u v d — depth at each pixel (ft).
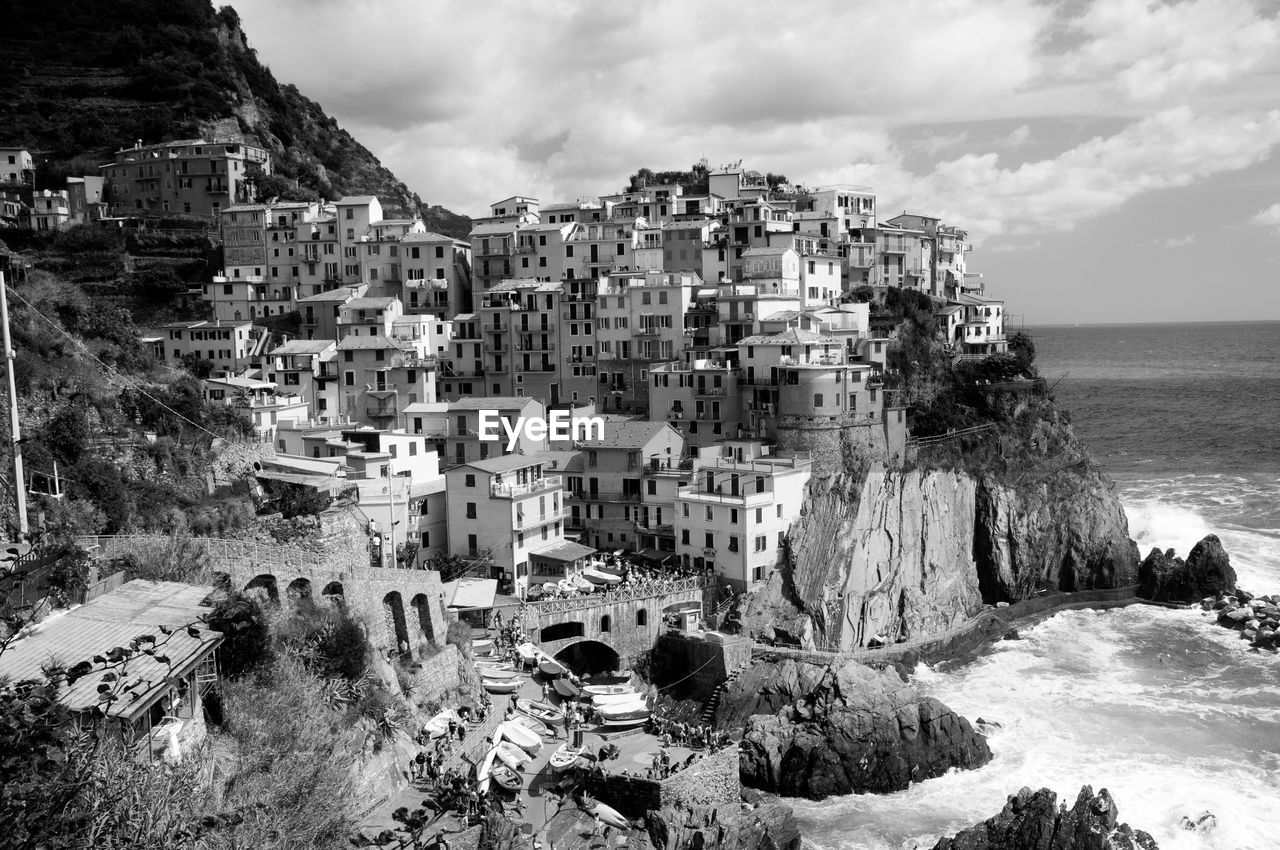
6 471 243.60
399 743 239.30
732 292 504.84
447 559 380.58
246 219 642.22
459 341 551.59
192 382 354.33
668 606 380.37
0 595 150.71
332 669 234.99
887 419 462.19
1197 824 271.49
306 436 411.54
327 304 588.09
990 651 417.49
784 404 442.09
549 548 399.65
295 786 171.53
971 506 469.98
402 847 153.89
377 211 646.74
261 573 239.91
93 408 288.51
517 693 304.30
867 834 280.72
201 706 180.24
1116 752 320.09
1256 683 372.58
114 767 111.34
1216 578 458.50
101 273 631.97
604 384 531.50
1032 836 252.42
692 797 266.77
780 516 406.21
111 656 104.99
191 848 113.39
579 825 242.37
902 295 568.82
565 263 576.20
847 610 404.57
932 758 310.24
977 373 540.11
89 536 236.63
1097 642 421.59
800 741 307.78
